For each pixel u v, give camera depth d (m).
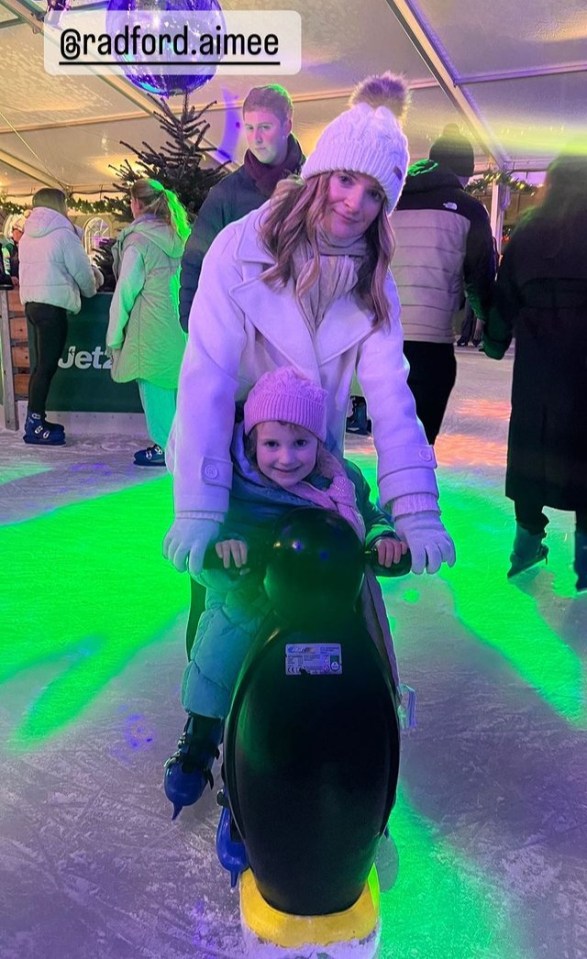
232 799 1.02
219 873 1.28
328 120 10.27
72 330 5.10
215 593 1.25
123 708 1.81
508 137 11.28
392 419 1.17
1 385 5.39
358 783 0.94
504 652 2.15
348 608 0.98
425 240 2.62
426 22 7.25
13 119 10.29
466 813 1.46
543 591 2.62
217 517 1.06
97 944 1.13
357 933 1.06
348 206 1.06
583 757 1.64
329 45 7.76
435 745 1.68
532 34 7.42
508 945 1.15
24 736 1.69
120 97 9.30
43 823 1.40
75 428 5.29
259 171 1.97
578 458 2.41
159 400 4.11
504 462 4.57
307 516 0.99
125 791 1.50
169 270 3.91
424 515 1.10
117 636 2.20
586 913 1.21
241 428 1.15
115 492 3.78
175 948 1.12
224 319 1.15
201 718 1.33
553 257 2.28
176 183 4.84
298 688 0.94
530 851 1.36
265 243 1.13
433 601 2.52
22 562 2.80
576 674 2.02
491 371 9.37
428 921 1.19
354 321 1.18
